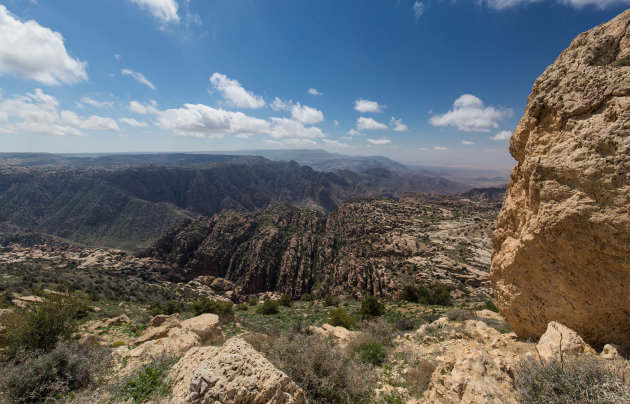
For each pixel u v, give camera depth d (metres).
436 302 48.12
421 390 7.86
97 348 10.27
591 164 6.92
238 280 118.62
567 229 7.18
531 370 5.91
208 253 123.75
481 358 6.66
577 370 5.39
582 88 7.81
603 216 6.62
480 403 5.49
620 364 5.47
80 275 64.12
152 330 14.26
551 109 8.58
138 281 80.25
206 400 5.45
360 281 86.38
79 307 11.70
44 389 7.45
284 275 115.38
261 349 10.44
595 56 8.26
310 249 129.62
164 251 129.00
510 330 11.91
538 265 8.05
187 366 7.43
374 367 10.12
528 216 8.41
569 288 7.45
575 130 7.60
